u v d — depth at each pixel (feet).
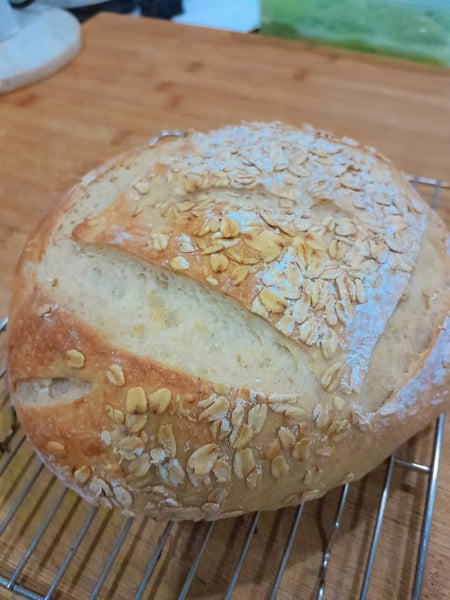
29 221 1.20
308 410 0.68
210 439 0.67
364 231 0.77
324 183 0.83
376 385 0.71
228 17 1.80
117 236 0.74
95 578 0.77
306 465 0.69
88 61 1.59
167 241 0.73
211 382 0.67
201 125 1.38
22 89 1.51
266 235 0.74
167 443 0.67
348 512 0.81
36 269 0.80
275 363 0.69
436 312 0.77
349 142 0.98
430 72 1.45
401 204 0.84
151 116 1.42
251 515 0.82
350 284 0.72
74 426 0.69
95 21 1.72
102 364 0.69
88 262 0.76
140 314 0.72
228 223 0.74
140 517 0.82
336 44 1.56
